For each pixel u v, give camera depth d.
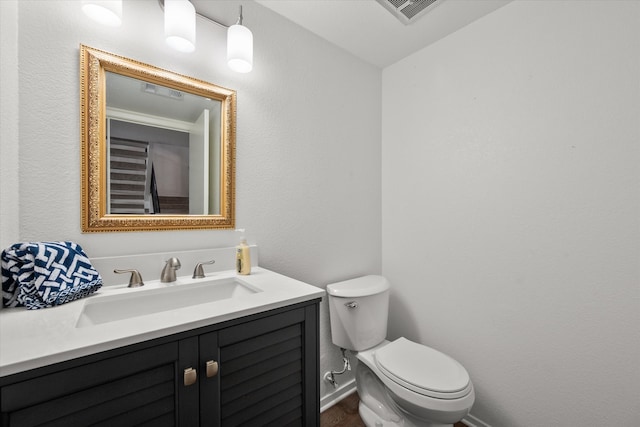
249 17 1.32
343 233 1.73
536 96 1.28
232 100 1.24
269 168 1.39
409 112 1.82
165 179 1.09
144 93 1.06
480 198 1.48
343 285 1.56
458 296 1.57
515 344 1.35
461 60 1.55
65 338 0.57
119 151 1.00
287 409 0.85
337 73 1.70
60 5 0.89
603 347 1.11
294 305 0.87
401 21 1.50
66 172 0.89
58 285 0.77
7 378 0.47
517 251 1.34
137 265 1.00
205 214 1.19
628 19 1.06
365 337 1.47
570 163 1.19
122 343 0.57
